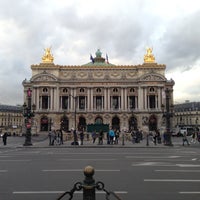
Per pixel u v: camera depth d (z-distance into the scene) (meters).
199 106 196.88
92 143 63.31
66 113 143.88
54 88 144.50
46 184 16.61
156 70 147.50
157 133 64.25
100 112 144.25
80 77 148.00
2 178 18.42
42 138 94.81
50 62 149.12
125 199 13.51
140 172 20.64
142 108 143.50
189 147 50.97
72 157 30.84
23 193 14.60
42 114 142.88
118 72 148.25
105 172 20.64
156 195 14.22
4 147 50.12
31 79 144.88
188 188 15.66
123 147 49.81
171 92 147.25
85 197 8.57
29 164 24.98
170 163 25.64
